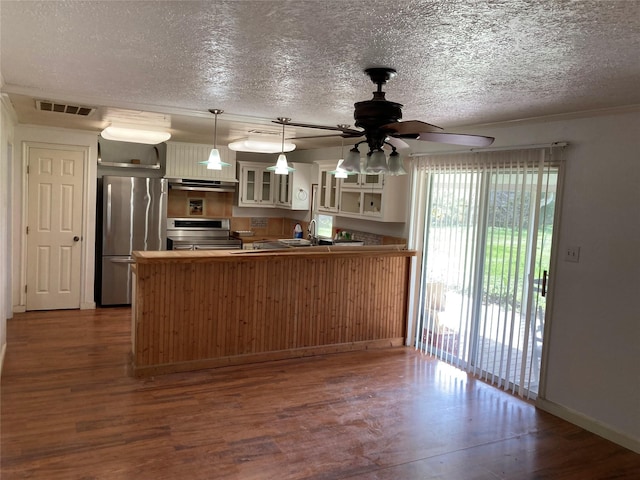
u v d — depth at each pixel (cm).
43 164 623
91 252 656
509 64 256
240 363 486
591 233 377
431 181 535
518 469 317
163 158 757
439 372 482
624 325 355
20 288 624
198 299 461
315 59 261
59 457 303
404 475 303
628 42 213
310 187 786
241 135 614
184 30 223
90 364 461
